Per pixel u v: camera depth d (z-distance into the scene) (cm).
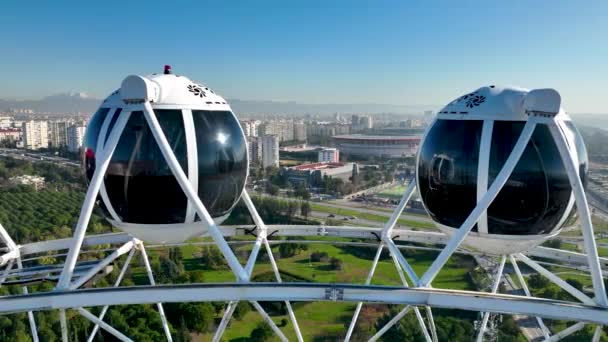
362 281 8475
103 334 6059
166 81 1912
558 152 1800
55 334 5856
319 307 7388
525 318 6769
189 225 1973
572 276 7788
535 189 1800
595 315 1644
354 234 2698
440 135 1944
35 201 14100
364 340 6184
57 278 2119
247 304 7119
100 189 1958
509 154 1784
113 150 1792
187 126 1872
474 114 1862
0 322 5831
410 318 6366
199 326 6419
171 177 1861
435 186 1958
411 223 12494
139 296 1700
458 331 6044
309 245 10431
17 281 2077
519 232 1869
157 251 9912
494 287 2430
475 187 1830
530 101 1723
